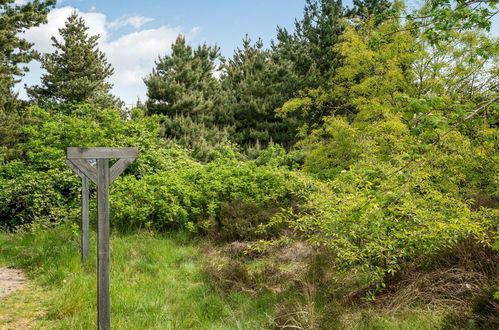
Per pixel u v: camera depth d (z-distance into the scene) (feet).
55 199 37.24
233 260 25.30
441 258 17.79
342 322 14.97
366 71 41.83
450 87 39.11
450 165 26.91
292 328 15.28
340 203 18.40
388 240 16.69
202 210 34.45
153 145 48.57
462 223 16.87
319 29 67.56
